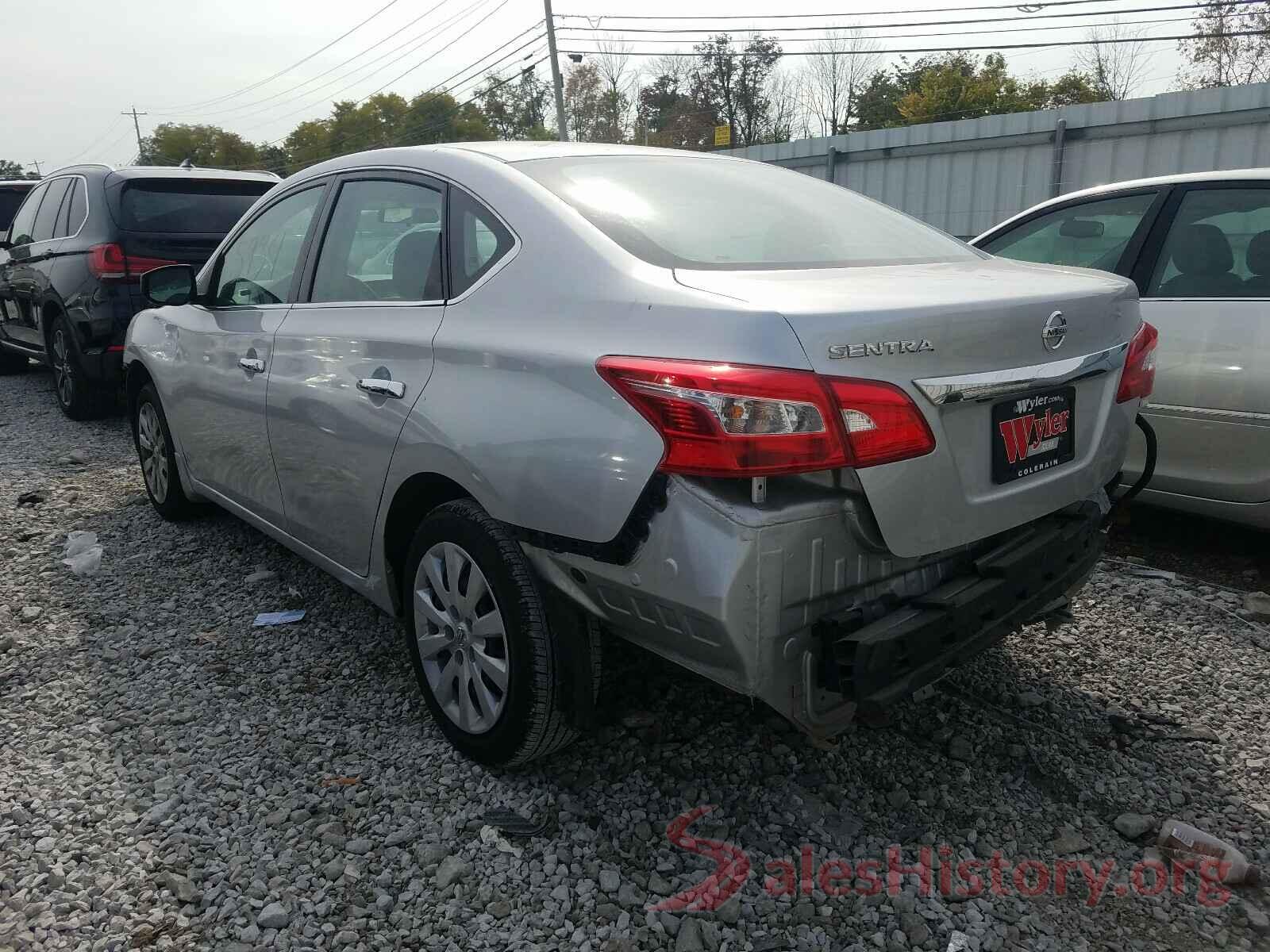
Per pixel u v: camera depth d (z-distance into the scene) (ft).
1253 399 13.23
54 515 17.01
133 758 9.49
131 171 23.94
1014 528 8.36
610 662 10.00
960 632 7.45
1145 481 10.67
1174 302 14.15
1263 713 10.34
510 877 7.82
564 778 9.09
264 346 11.84
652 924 7.34
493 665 8.65
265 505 12.47
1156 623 12.42
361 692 10.76
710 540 6.64
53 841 8.23
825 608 7.06
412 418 8.98
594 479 7.22
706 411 6.57
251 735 9.89
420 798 8.83
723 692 10.56
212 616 12.76
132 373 16.46
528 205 8.74
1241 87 46.01
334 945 7.13
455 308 8.97
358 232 10.85
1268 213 13.65
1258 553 15.11
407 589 9.75
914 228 10.58
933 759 9.48
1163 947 7.18
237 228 13.69
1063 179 52.90
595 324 7.55
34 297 26.35
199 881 7.79
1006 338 7.59
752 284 7.30
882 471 6.86
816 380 6.51
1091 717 10.27
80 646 11.91
